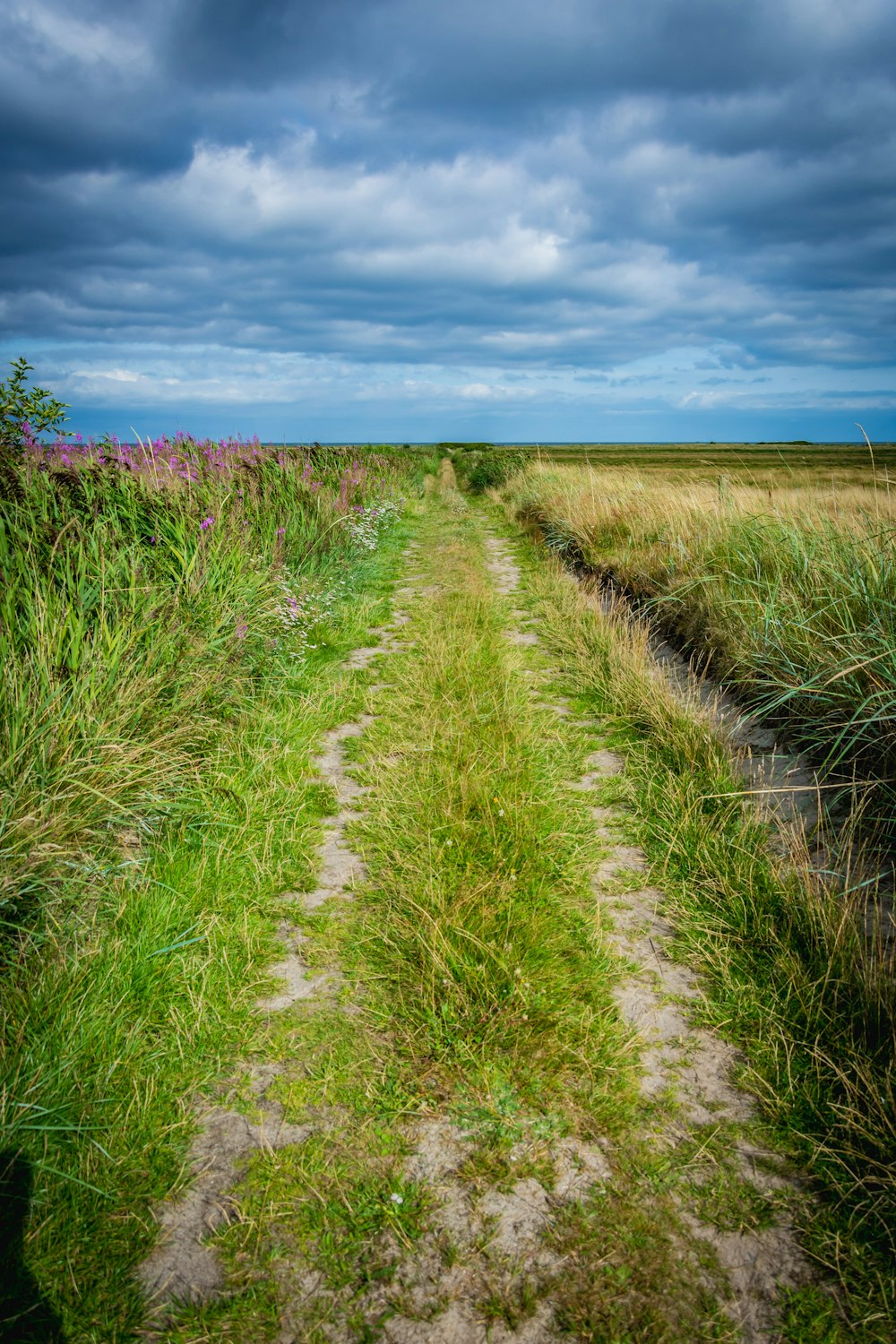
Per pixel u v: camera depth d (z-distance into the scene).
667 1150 2.13
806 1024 2.52
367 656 6.85
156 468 7.01
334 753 4.84
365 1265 1.83
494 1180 2.04
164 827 3.55
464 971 2.70
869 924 3.02
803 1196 2.00
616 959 2.94
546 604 8.64
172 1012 2.54
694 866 3.49
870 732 4.09
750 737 5.02
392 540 12.84
